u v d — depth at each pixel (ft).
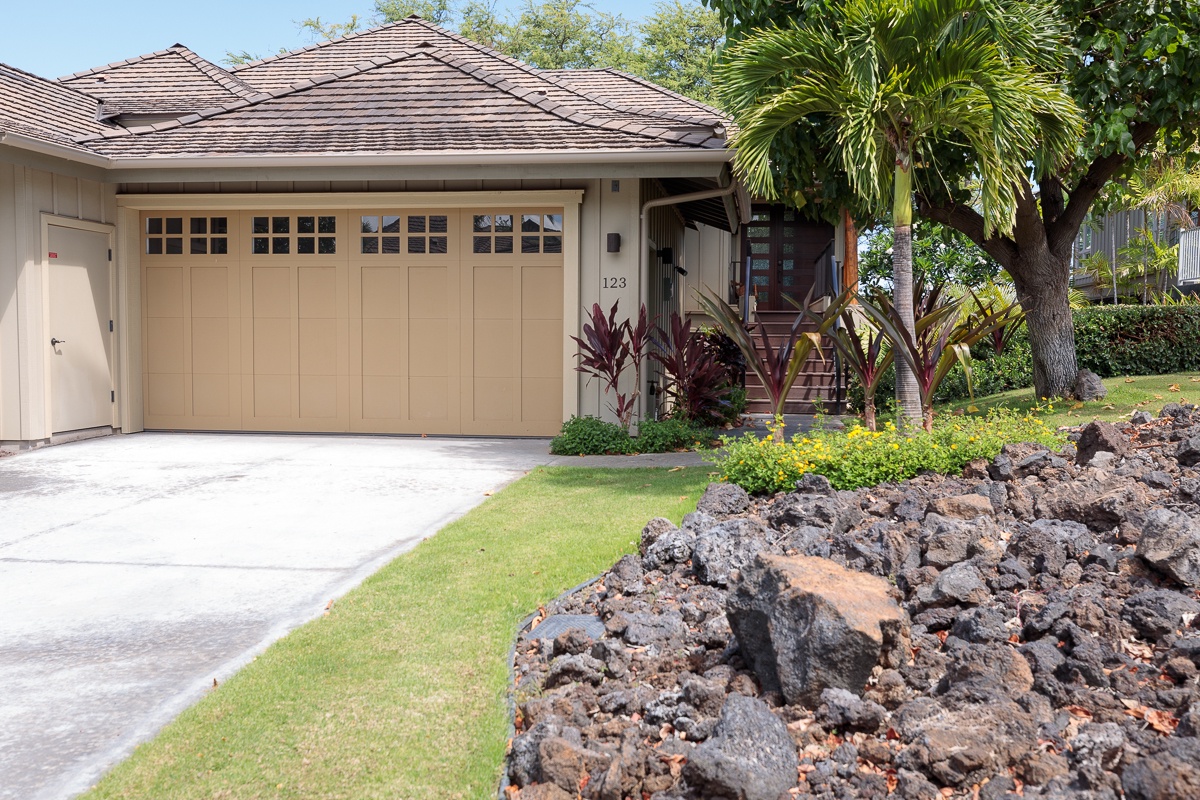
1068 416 31.48
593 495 24.41
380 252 38.01
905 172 26.78
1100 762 8.95
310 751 10.73
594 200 36.27
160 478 28.07
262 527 21.97
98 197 37.45
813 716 10.43
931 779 9.11
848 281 54.29
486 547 19.15
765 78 26.99
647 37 104.68
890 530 15.85
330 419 38.60
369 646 13.84
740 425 41.52
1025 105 24.76
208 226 38.81
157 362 39.37
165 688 12.88
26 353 34.12
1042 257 35.24
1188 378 38.24
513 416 37.65
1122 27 29.86
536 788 9.35
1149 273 70.18
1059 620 11.85
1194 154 36.32
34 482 27.45
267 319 38.73
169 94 43.21
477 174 34.88
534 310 37.35
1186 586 12.37
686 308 61.26
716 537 15.93
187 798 9.84
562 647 12.76
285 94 39.70
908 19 24.64
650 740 10.38
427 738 10.98
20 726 11.74
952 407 38.47
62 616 15.90
